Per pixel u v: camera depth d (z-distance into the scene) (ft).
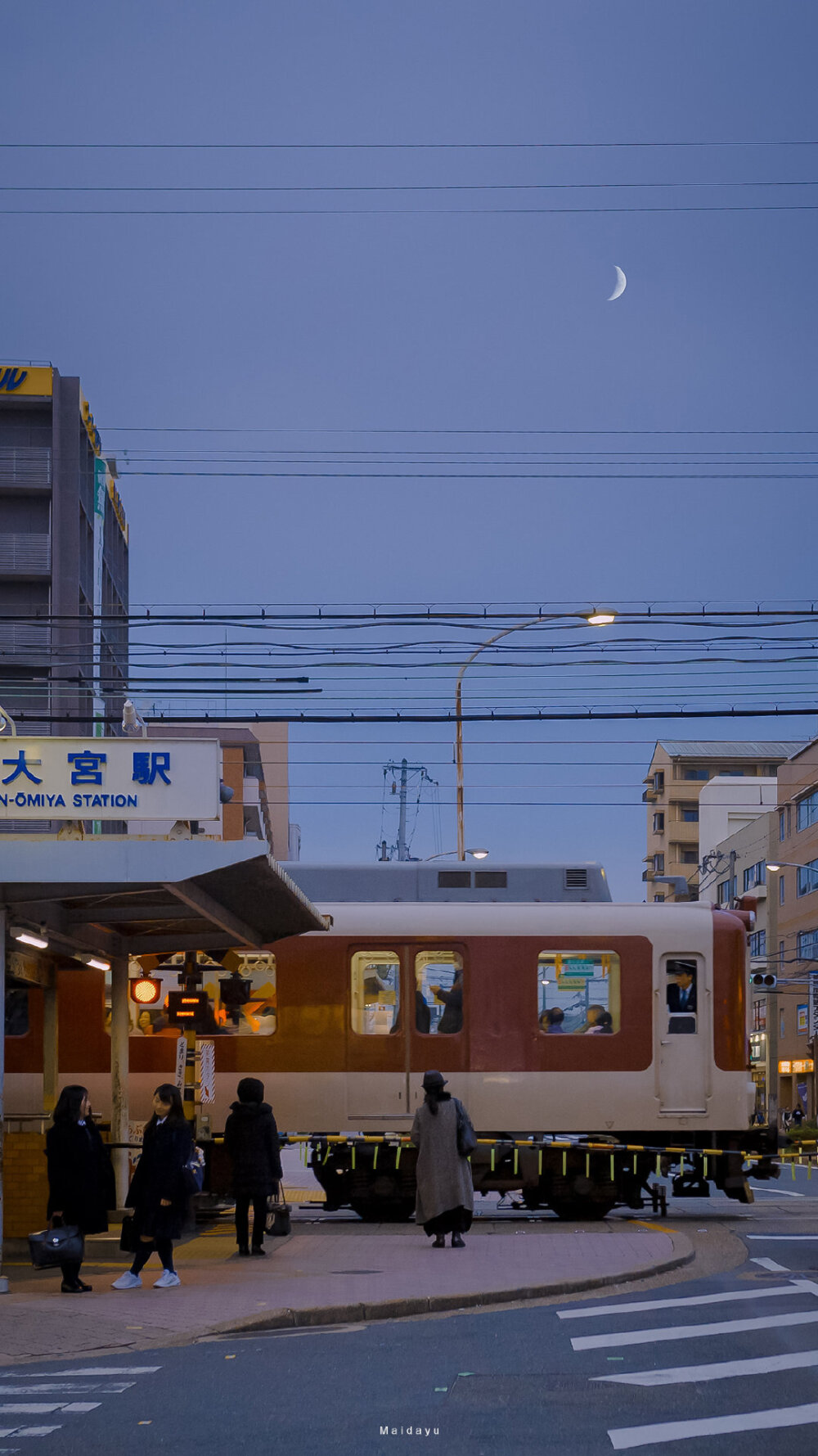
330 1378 28.96
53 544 179.93
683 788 343.26
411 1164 65.57
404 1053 67.05
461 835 100.32
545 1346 32.32
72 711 179.52
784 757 344.08
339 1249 51.39
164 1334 33.94
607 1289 42.09
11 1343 33.12
